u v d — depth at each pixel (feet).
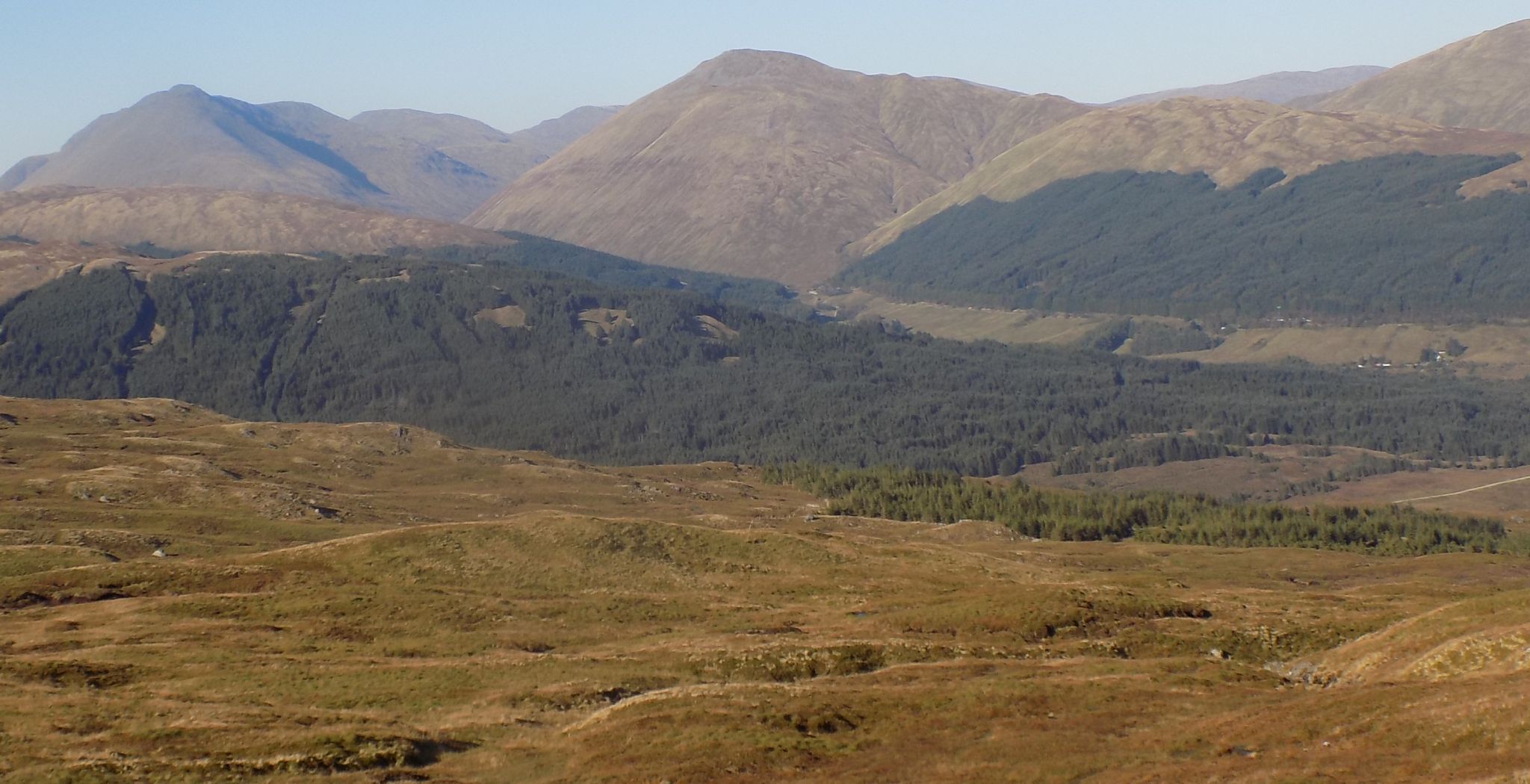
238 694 278.05
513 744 249.55
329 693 284.20
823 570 477.77
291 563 442.50
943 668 306.55
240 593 400.88
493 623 374.43
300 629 355.97
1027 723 251.39
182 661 309.83
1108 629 363.56
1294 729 222.48
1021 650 337.11
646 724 253.44
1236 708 254.27
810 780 223.10
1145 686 278.67
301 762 224.94
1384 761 197.06
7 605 377.71
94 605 378.94
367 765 228.63
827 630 374.02
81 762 216.13
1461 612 309.83
